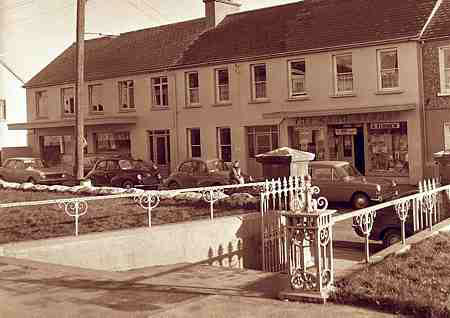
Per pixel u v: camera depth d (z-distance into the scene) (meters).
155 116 34.91
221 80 32.34
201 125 32.94
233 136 31.66
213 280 8.11
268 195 12.47
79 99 22.02
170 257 11.04
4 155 40.78
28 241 10.48
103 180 26.89
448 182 14.15
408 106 25.73
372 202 19.84
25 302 6.98
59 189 20.02
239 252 12.04
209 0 35.56
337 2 31.16
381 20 27.78
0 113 42.84
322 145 28.78
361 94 27.39
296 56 29.20
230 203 14.35
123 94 36.84
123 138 36.97
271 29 31.86
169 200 15.67
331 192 20.58
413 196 10.36
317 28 29.77
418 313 6.19
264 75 30.72
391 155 26.92
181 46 35.31
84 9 22.30
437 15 26.89
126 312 6.45
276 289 7.43
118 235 10.54
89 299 7.04
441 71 25.62
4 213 14.33
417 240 10.30
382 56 26.98
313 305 6.59
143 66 35.41
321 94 28.55
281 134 29.89
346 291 6.86
